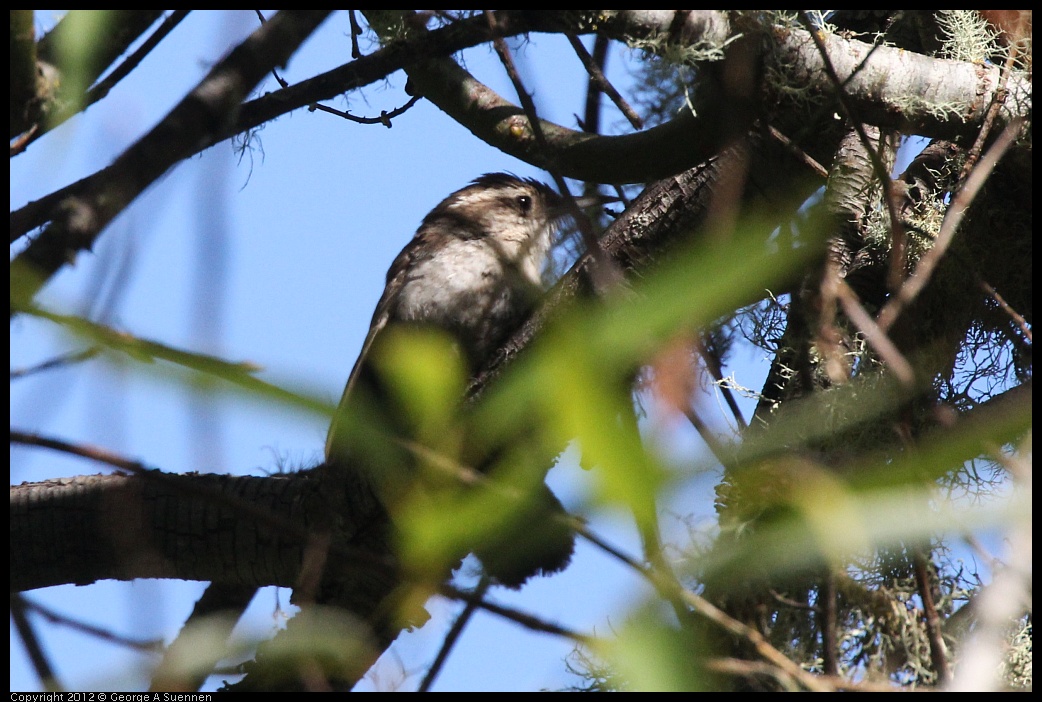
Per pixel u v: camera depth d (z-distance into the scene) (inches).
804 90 227.3
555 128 255.9
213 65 160.2
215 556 270.7
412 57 210.2
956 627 202.2
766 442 92.7
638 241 238.5
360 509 255.3
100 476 278.7
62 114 133.9
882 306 239.3
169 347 74.5
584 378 71.8
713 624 158.1
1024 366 240.4
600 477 70.4
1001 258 244.4
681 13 211.5
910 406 167.0
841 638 202.5
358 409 94.0
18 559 269.4
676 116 224.7
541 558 147.8
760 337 246.1
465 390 255.6
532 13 205.8
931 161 260.4
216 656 94.3
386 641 126.2
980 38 247.8
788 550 82.3
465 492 93.7
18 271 88.0
